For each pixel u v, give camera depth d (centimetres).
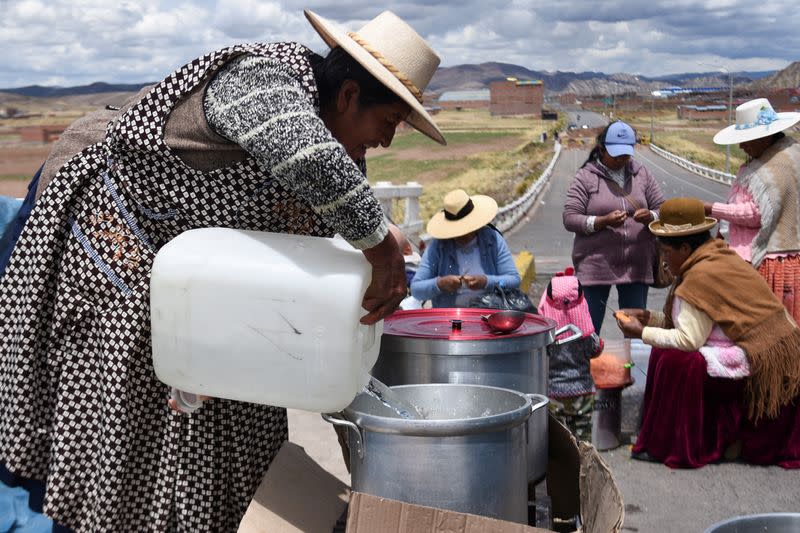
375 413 266
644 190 721
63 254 247
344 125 247
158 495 258
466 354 310
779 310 558
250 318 224
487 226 627
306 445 498
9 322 251
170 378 235
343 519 269
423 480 247
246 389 230
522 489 265
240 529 246
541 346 325
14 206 379
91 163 246
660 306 1180
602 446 605
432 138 262
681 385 568
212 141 231
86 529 253
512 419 250
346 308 220
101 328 246
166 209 244
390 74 240
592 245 720
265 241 235
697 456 573
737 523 304
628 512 494
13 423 250
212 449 260
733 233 705
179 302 228
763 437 573
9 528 303
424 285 614
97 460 250
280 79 222
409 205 1581
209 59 230
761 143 685
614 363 597
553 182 7631
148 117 235
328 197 213
